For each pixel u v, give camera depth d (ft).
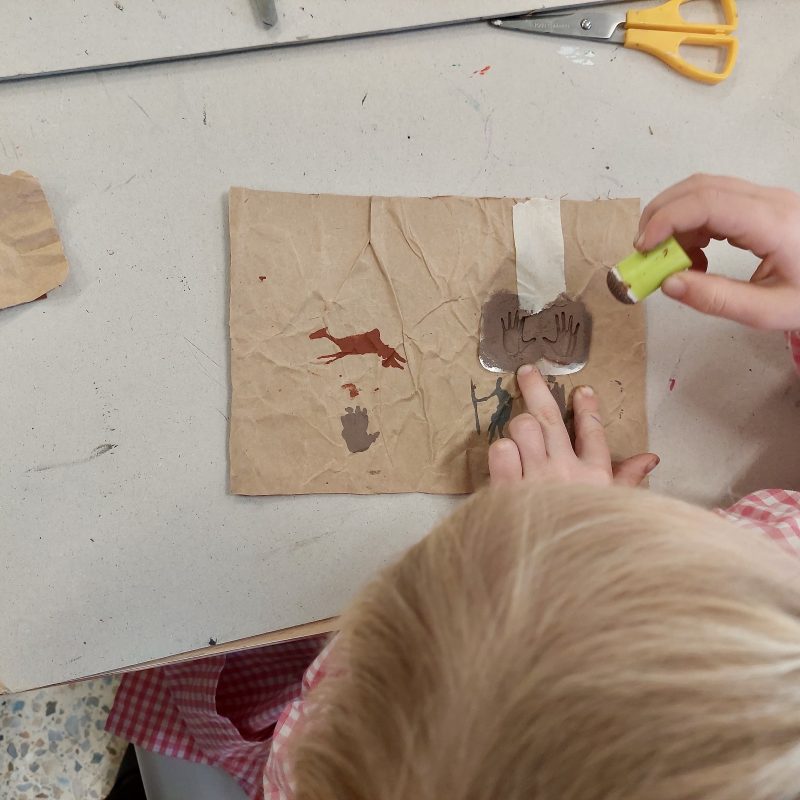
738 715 0.86
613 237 1.97
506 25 1.94
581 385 1.99
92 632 1.86
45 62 1.84
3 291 1.81
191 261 1.88
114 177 1.86
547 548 0.98
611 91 1.98
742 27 2.00
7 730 2.63
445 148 1.94
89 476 1.85
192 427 1.88
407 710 0.96
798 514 1.81
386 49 1.93
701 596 0.92
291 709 1.88
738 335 2.02
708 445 2.03
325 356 1.92
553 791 0.85
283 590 1.90
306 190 1.91
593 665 0.87
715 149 2.00
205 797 2.32
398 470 1.94
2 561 1.83
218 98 1.89
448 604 0.99
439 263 1.94
